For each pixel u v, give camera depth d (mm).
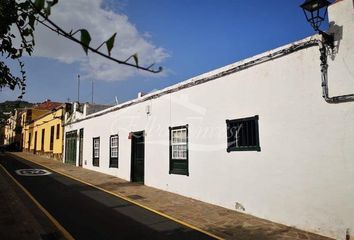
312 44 8133
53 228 8219
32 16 2455
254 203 9492
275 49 9016
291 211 8406
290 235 7742
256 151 9500
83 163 23484
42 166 24375
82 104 25156
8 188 14000
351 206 7148
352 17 7430
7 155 36875
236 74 10383
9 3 2574
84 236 7633
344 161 7340
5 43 3047
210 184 11242
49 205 10859
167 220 9164
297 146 8359
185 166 12633
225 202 10547
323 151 7762
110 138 19281
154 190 13859
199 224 8773
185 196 12453
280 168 8758
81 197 12359
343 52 7512
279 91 8914
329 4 7496
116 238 7539
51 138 33062
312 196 7934
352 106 7277
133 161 16594
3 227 7953
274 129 8992
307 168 8086
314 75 8078
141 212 10047
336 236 7375
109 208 10555
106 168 19625
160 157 14195
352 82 7309
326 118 7746
